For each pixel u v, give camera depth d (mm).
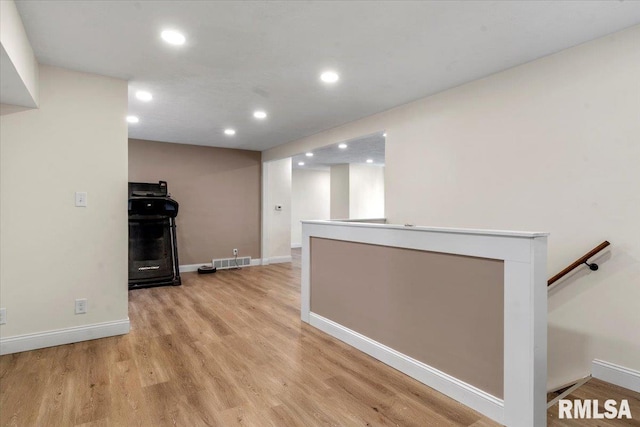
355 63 2754
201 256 6266
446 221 3348
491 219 2969
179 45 2453
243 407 1965
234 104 3783
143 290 4773
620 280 2234
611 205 2273
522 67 2760
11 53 1883
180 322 3424
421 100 3600
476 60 2693
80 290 2896
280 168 7191
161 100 3646
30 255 2711
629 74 2199
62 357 2590
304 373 2369
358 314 2789
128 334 3082
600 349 2318
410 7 1991
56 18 2092
